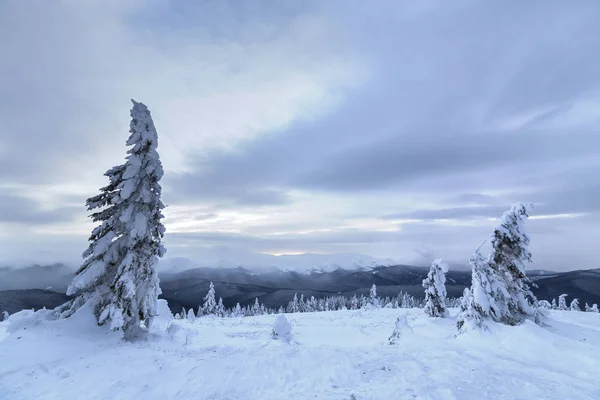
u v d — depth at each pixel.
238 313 85.44
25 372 11.70
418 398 9.13
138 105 18.95
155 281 18.81
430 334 21.28
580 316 28.95
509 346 14.86
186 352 14.74
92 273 17.22
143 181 18.55
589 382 10.65
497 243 18.05
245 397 9.76
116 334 16.91
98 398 10.10
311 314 51.38
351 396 9.47
